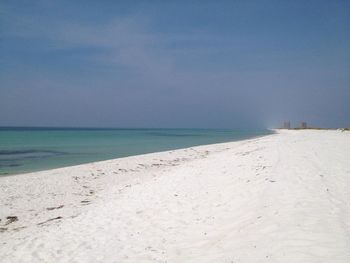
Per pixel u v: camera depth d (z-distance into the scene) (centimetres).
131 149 3316
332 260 422
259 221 620
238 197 828
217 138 5988
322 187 796
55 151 2989
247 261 476
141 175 1656
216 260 505
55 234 749
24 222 925
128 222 785
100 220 829
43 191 1304
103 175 1656
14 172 1773
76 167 1883
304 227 544
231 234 600
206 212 773
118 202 1013
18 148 3250
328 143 2089
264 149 1848
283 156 1383
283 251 475
